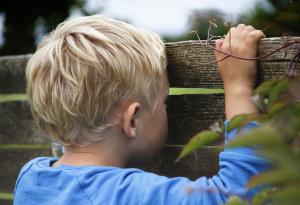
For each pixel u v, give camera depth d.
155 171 1.98
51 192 1.45
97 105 1.47
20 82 2.74
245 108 1.46
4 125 2.76
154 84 1.55
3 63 2.80
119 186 1.37
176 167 1.92
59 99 1.49
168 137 1.90
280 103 0.84
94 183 1.40
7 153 2.75
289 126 0.77
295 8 1.30
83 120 1.48
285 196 0.63
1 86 2.81
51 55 1.52
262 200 0.84
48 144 2.60
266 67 1.56
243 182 1.23
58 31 1.59
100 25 1.55
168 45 1.83
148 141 1.56
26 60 2.72
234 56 1.50
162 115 1.60
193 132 1.83
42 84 1.52
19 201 1.53
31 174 1.53
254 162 1.23
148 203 1.33
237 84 1.51
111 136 1.50
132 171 1.42
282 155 0.61
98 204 1.36
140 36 1.56
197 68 1.77
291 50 1.51
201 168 1.86
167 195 1.33
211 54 1.73
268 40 1.55
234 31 1.57
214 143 1.83
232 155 1.27
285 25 1.39
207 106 1.80
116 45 1.50
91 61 1.46
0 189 2.78
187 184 1.33
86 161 1.49
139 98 1.51
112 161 1.51
